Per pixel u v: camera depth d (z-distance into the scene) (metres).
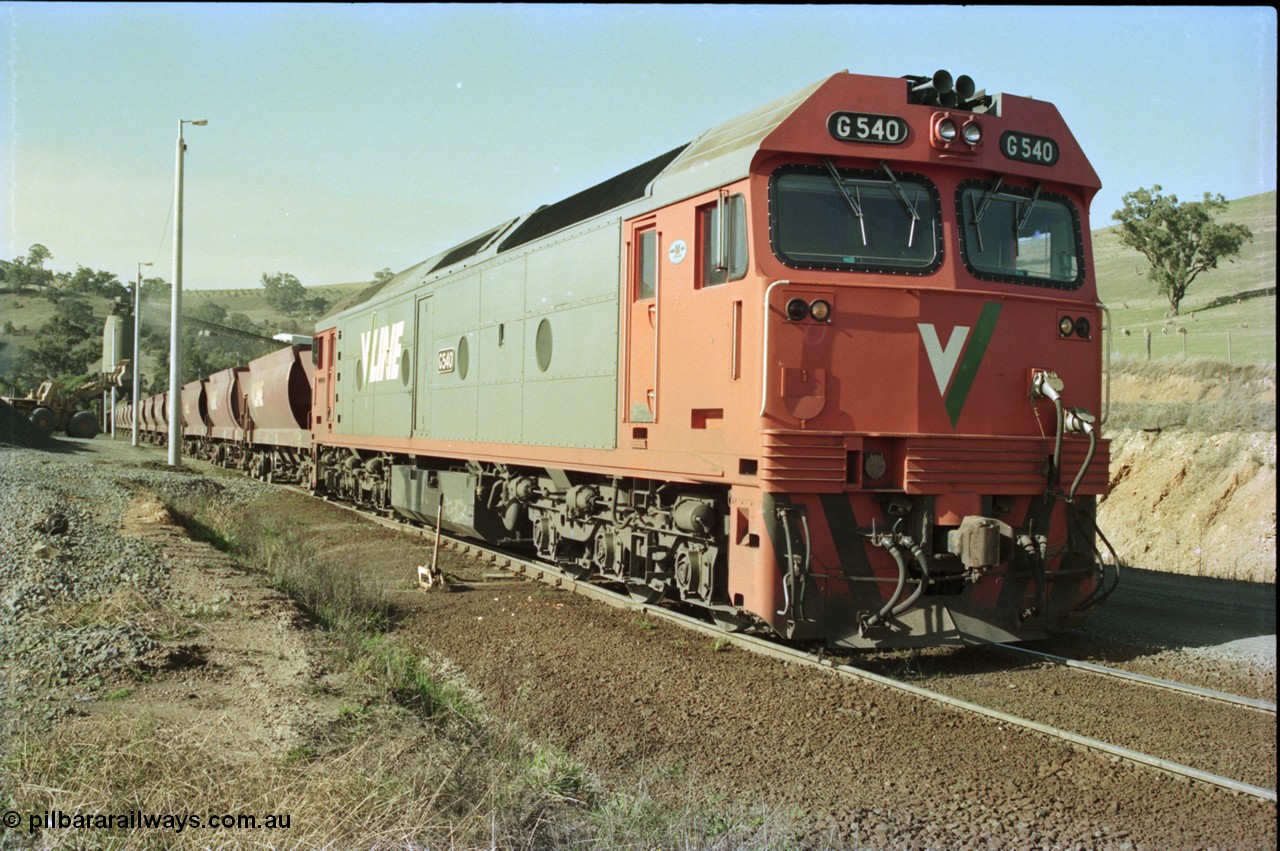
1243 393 20.30
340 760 4.62
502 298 11.78
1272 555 12.63
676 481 8.16
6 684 5.80
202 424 38.00
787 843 4.23
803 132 7.19
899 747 5.57
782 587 7.17
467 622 9.01
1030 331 7.68
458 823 4.21
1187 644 8.14
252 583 9.73
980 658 7.74
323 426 20.94
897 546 7.32
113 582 8.97
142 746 4.66
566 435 10.06
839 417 7.12
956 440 7.31
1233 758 5.39
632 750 5.56
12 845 3.74
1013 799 4.83
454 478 13.54
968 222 7.59
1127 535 15.41
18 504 14.45
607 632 8.40
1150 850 4.27
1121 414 19.95
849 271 7.23
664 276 8.36
